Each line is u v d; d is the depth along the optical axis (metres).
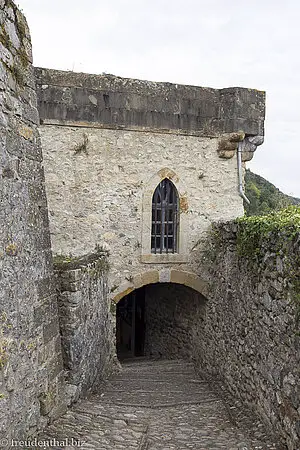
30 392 3.67
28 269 3.79
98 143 7.59
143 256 7.89
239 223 6.08
